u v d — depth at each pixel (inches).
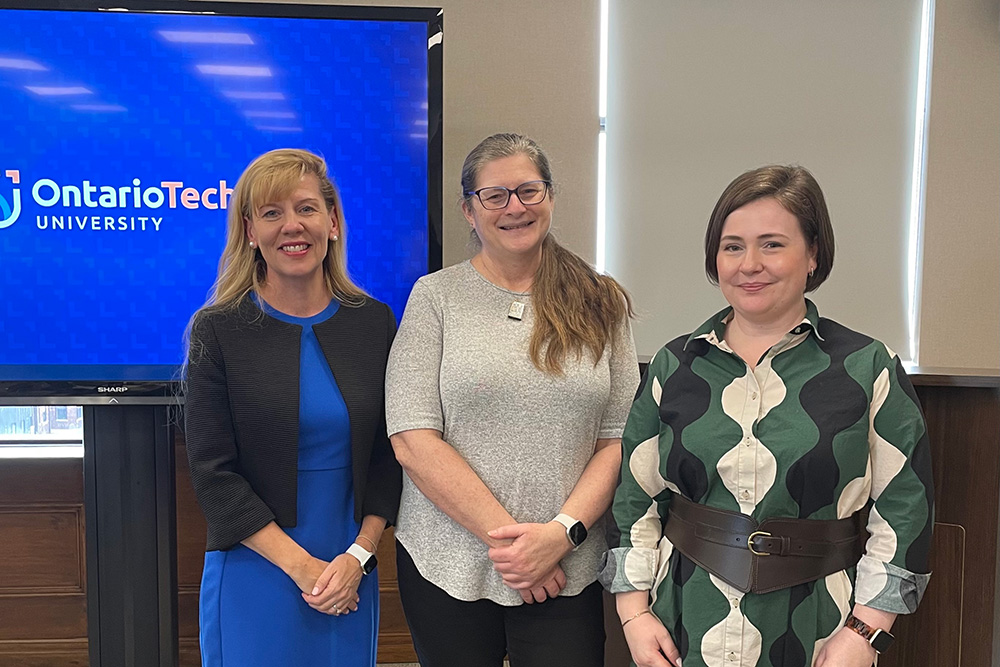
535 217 57.7
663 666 49.1
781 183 47.8
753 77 104.0
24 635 98.2
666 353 52.9
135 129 79.1
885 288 106.7
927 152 105.0
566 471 57.2
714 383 49.5
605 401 58.5
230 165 80.3
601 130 104.0
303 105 80.4
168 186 79.9
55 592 98.1
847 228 106.0
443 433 59.2
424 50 80.7
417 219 82.3
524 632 57.8
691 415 49.4
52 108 78.2
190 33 78.8
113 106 78.7
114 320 80.4
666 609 50.7
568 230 103.6
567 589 57.4
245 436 58.6
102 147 79.0
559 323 57.4
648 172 104.6
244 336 59.2
